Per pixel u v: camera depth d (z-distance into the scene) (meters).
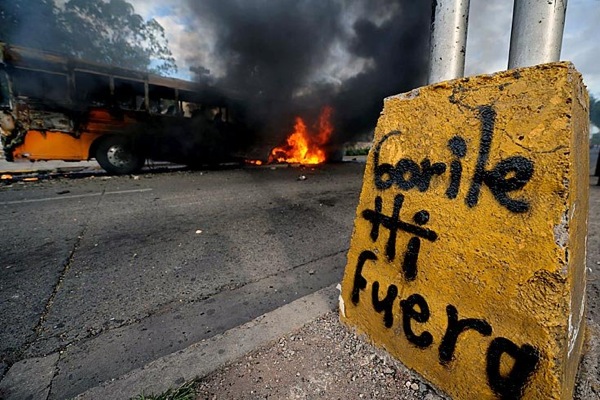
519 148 1.00
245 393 1.35
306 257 3.01
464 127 1.15
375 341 1.52
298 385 1.38
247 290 2.38
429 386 1.30
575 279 1.03
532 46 1.31
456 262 1.15
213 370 1.47
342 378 1.41
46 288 2.37
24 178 7.39
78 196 5.42
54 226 3.79
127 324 1.95
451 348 1.19
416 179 1.30
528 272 0.97
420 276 1.28
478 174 1.10
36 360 1.64
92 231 3.63
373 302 1.51
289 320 1.82
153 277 2.56
